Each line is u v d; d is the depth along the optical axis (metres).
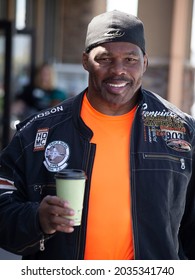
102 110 2.38
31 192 2.37
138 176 2.31
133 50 2.31
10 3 9.24
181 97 9.12
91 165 2.32
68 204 2.06
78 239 2.26
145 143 2.36
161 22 8.80
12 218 2.28
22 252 2.32
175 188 2.35
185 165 2.37
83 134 2.35
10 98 7.35
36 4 10.37
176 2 8.69
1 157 2.46
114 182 2.30
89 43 2.34
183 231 2.56
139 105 2.42
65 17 11.06
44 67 9.62
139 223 2.28
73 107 2.42
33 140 2.41
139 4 8.82
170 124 2.42
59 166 2.34
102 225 2.26
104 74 2.31
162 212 2.28
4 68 7.31
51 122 2.43
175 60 8.82
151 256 2.27
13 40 7.29
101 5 10.82
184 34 8.86
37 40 10.48
